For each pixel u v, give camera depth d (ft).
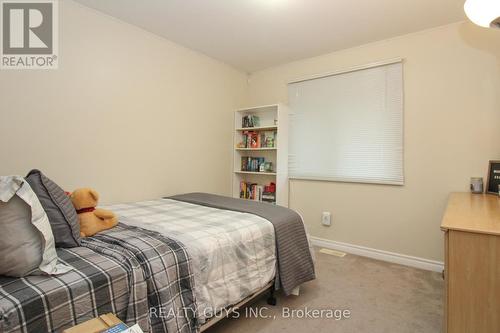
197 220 6.25
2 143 6.27
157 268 4.02
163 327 3.83
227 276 5.08
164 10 7.79
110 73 8.12
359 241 10.02
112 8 7.68
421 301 6.73
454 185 8.32
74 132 7.39
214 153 11.64
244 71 12.94
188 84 10.44
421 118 8.80
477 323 4.07
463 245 4.13
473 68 8.02
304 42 9.77
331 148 10.61
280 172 11.18
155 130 9.37
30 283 3.16
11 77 6.43
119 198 8.40
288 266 6.43
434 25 8.43
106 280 3.49
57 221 4.20
